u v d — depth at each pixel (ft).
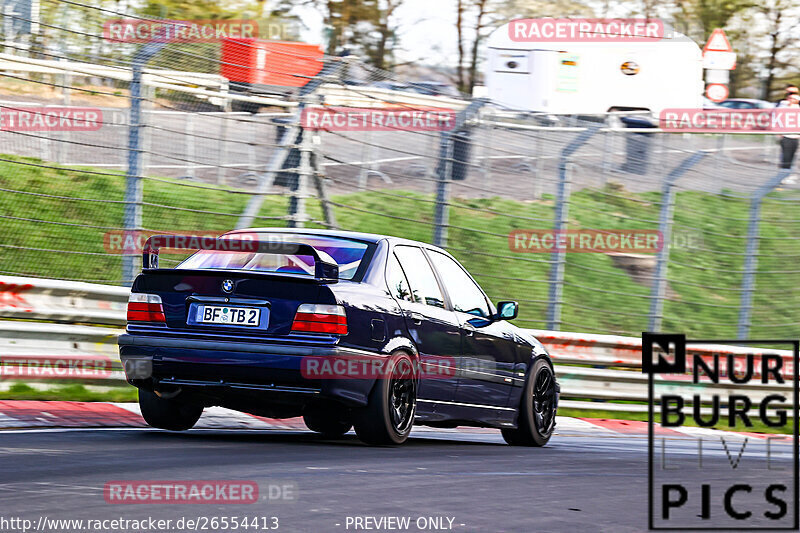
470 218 166.50
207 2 260.83
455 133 138.00
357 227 156.87
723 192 166.81
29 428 85.10
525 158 144.36
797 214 197.47
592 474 73.77
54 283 107.34
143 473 62.49
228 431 94.22
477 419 96.53
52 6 112.57
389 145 141.59
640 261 183.01
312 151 126.82
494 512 55.21
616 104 244.01
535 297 163.22
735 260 190.70
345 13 328.70
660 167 158.40
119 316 112.98
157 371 81.61
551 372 107.24
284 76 124.67
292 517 50.98
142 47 116.26
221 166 121.39
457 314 94.58
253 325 80.33
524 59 240.32
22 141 132.67
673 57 248.32
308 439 92.17
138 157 116.47
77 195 134.51
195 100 123.85
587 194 157.28
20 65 119.65
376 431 83.61
